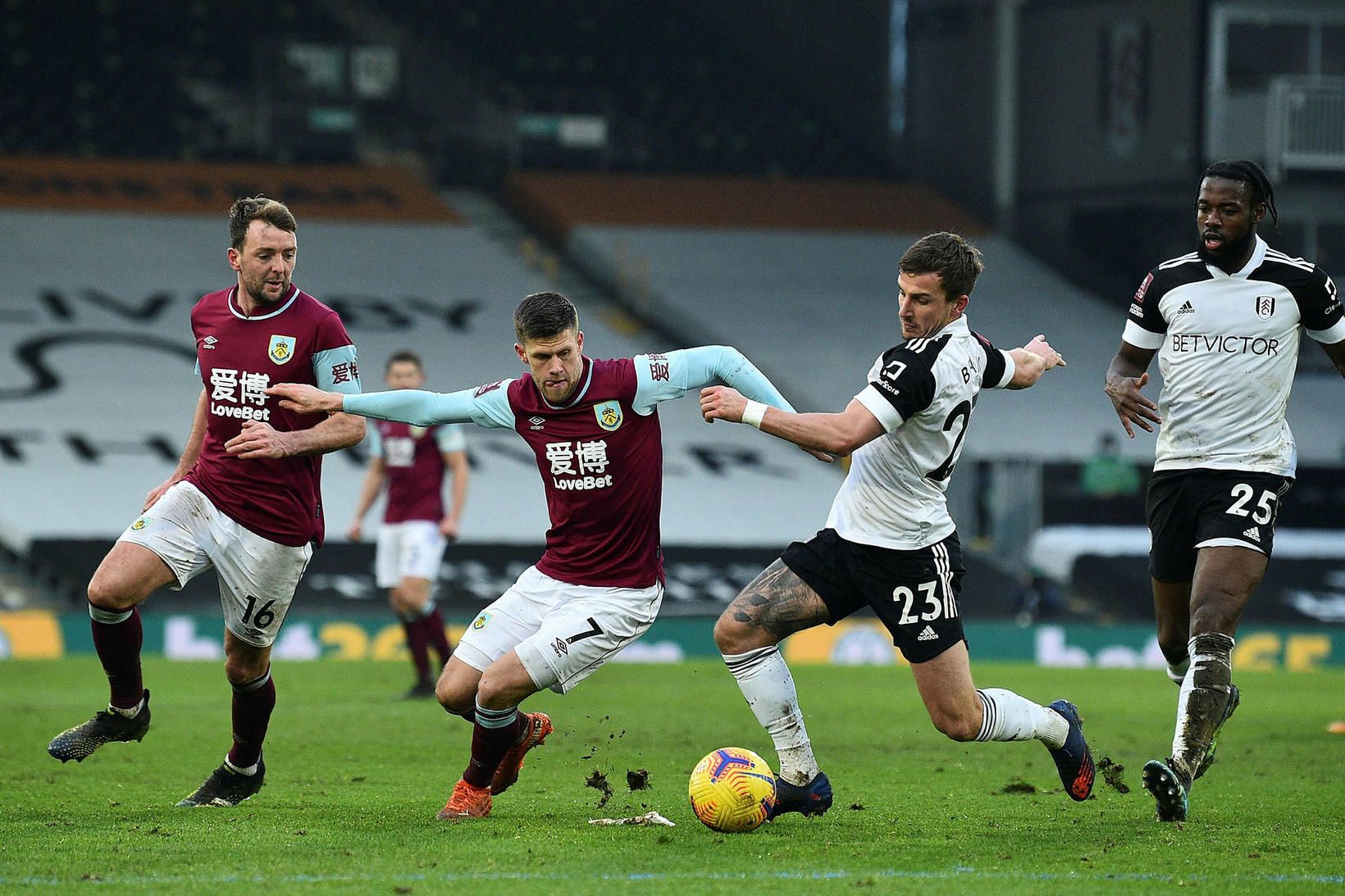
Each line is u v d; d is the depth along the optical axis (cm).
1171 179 9575
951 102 11794
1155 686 4956
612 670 5384
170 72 11944
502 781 2184
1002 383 1995
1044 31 10812
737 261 10769
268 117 11844
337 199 11238
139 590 2059
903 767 2797
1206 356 2194
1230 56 9362
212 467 2122
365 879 1667
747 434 9262
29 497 7400
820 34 12950
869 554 1966
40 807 2216
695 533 7819
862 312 10219
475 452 8625
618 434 1986
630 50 13000
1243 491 2162
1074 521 7650
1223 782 2605
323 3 12594
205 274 10019
